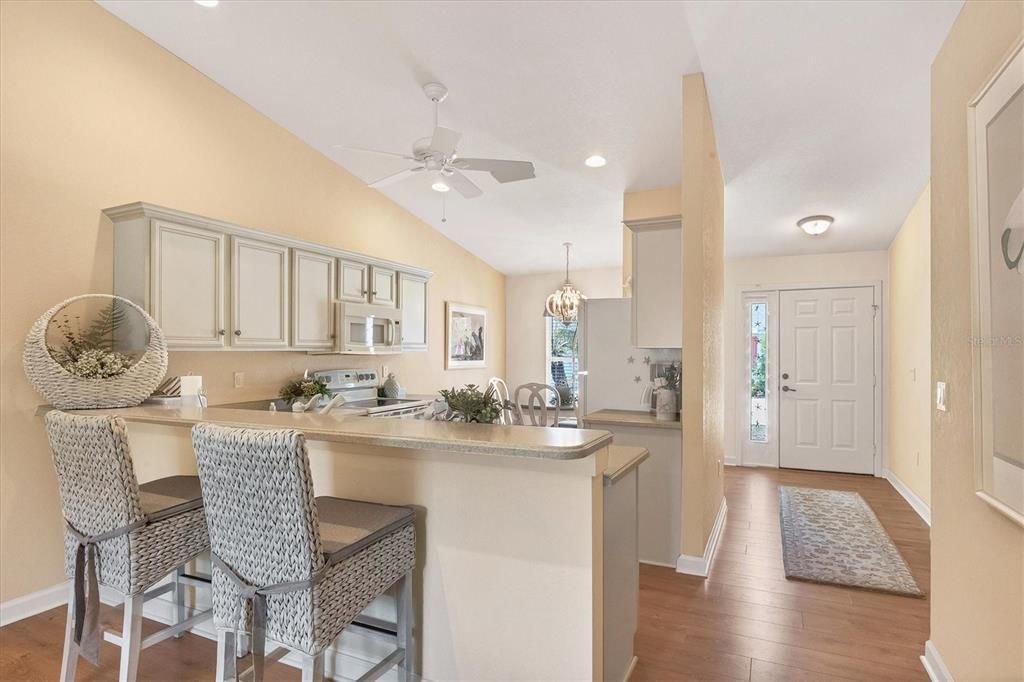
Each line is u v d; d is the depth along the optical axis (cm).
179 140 333
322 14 287
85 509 179
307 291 388
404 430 174
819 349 569
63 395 246
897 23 239
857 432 552
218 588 152
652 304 339
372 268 453
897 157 358
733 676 203
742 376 597
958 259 179
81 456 174
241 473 139
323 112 386
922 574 296
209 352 354
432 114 373
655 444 323
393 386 492
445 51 301
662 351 374
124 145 304
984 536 160
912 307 442
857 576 291
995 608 154
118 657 216
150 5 291
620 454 214
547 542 166
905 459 464
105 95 295
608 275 699
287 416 217
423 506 184
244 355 379
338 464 200
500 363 729
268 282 357
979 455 157
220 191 359
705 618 247
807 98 303
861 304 552
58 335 272
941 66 193
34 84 265
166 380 312
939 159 195
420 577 184
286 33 306
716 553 329
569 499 163
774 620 246
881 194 417
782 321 583
